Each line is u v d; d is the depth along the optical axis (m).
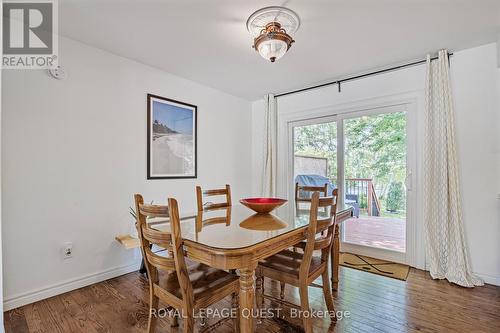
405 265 2.86
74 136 2.30
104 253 2.50
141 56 2.65
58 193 2.20
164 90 3.05
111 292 2.24
